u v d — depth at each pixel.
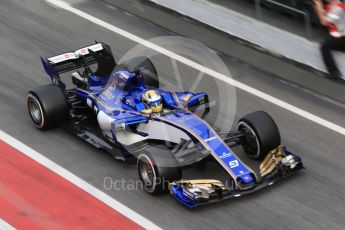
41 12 57.56
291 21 54.12
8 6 58.41
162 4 57.50
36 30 54.91
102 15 57.25
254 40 52.47
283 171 36.53
